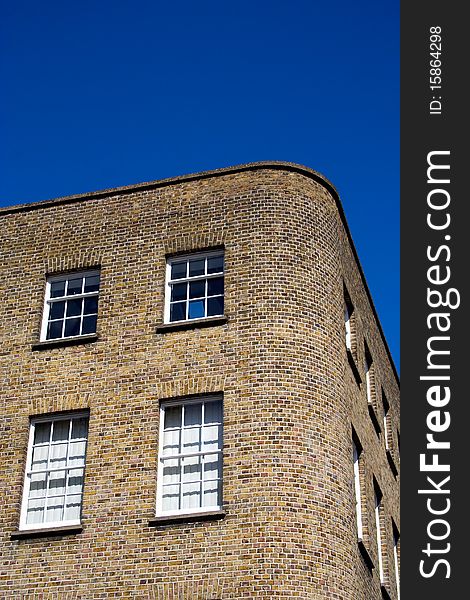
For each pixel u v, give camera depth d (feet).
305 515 61.00
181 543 61.05
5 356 71.92
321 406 65.62
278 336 66.69
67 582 62.03
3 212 78.79
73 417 68.95
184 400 66.90
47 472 67.56
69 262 74.79
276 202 72.08
